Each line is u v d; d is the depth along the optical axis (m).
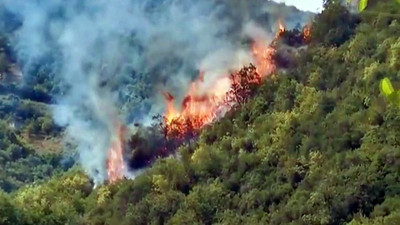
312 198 136.50
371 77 160.38
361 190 133.50
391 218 125.38
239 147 163.88
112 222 159.12
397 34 168.88
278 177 149.62
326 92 166.25
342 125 151.38
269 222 139.88
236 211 148.62
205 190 154.38
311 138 152.75
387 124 146.00
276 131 161.12
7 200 152.00
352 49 172.75
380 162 137.12
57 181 189.25
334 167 143.00
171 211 153.88
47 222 156.75
